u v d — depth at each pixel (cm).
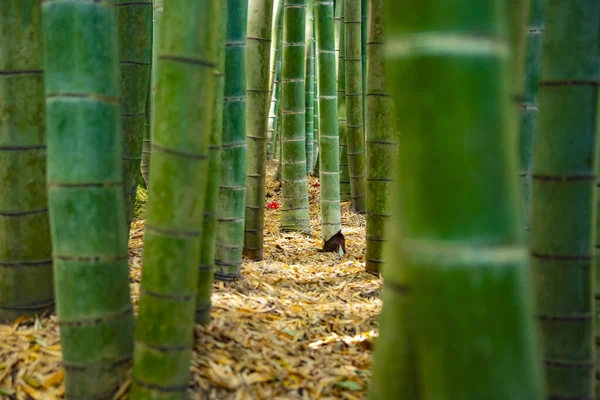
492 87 113
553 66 179
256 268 441
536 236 187
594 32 174
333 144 538
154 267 180
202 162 177
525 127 248
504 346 116
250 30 444
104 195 188
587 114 176
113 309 196
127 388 201
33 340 242
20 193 251
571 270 183
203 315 266
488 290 115
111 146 189
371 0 384
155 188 178
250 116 454
